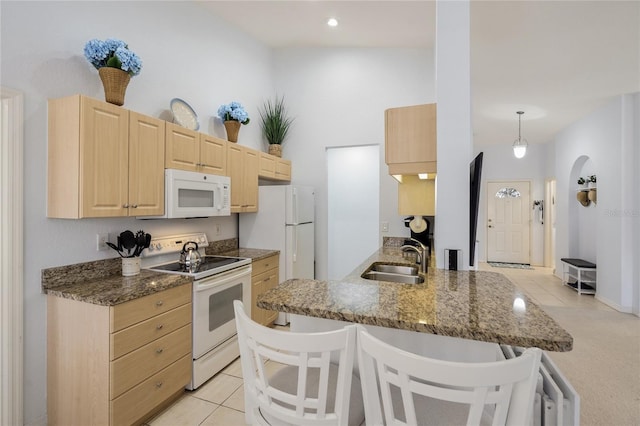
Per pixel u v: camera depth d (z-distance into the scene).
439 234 1.92
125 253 2.36
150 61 2.61
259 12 3.25
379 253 3.15
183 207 2.45
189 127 2.88
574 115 4.85
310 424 0.95
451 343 1.29
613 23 2.60
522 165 6.92
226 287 2.60
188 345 2.21
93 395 1.74
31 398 1.83
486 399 0.74
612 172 4.14
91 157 1.85
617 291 4.02
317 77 4.14
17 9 1.79
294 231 3.48
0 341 1.73
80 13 2.11
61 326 1.85
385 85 3.87
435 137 2.17
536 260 6.88
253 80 3.91
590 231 5.03
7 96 1.73
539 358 0.75
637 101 3.88
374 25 3.34
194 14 3.06
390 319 1.12
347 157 4.79
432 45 3.69
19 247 1.77
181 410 2.04
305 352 0.92
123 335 1.75
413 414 0.79
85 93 2.13
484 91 3.99
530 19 2.57
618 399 2.18
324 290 1.50
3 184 1.73
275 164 3.83
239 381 2.38
